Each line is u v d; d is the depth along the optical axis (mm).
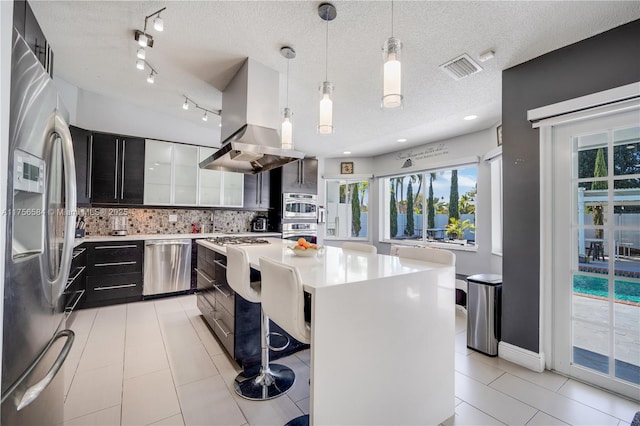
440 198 4785
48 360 1010
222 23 1949
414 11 1755
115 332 2770
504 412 1733
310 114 3514
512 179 2352
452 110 3279
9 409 762
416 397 1527
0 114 713
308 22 1901
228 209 4891
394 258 2012
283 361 2273
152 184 4008
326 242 6070
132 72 2811
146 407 1716
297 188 5359
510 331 2352
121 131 3803
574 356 2098
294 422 1597
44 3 1830
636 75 1773
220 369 2139
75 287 3027
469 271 4172
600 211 1996
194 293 4098
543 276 2189
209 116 4020
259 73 2455
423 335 1563
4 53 725
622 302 1904
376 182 5824
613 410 1749
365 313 1319
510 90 2369
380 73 2533
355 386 1286
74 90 3371
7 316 755
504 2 1662
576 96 2010
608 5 1663
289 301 1276
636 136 1849
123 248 3613
